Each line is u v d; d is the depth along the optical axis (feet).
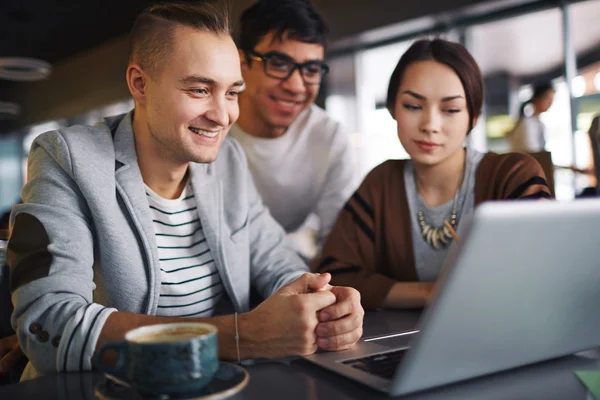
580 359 2.42
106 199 3.30
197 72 3.14
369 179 4.80
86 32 26.53
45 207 3.07
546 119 16.26
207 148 3.33
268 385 2.17
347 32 18.03
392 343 2.80
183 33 3.15
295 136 6.32
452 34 16.30
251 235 4.34
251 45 5.74
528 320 2.02
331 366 2.36
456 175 4.38
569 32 14.70
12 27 25.26
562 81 15.21
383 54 18.43
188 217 3.81
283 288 2.93
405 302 3.92
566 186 15.07
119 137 3.54
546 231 1.77
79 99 31.89
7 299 3.97
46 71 18.88
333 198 6.28
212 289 3.88
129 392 2.03
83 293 2.89
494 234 1.66
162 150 3.43
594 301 2.15
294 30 5.53
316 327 2.62
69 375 2.43
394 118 4.39
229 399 1.99
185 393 1.96
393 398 1.98
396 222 4.56
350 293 2.85
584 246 1.91
